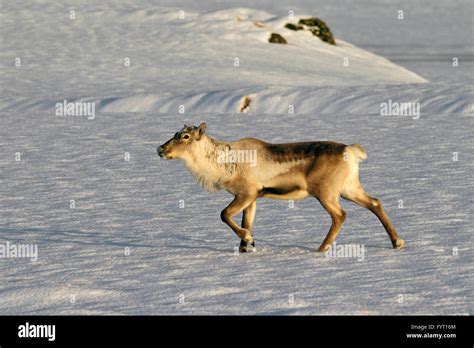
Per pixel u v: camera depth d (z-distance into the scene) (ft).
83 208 126.41
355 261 88.89
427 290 76.84
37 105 269.85
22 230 112.37
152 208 125.29
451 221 109.19
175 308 74.13
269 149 94.79
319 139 195.72
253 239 96.89
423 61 558.15
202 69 364.58
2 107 271.69
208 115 244.63
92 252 97.96
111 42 421.59
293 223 111.75
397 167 155.53
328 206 93.15
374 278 81.56
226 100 258.98
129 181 148.25
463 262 87.04
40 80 333.01
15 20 453.58
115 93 292.20
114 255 96.07
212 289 79.56
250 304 74.43
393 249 94.17
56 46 409.69
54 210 125.39
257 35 447.83
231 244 100.73
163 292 79.25
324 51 446.19
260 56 407.44
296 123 223.92
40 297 78.69
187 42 424.46
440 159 162.71
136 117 242.58
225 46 423.23
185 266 89.66
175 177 151.23
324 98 254.27
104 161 170.81
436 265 86.02
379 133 201.16
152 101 266.77
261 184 94.58
